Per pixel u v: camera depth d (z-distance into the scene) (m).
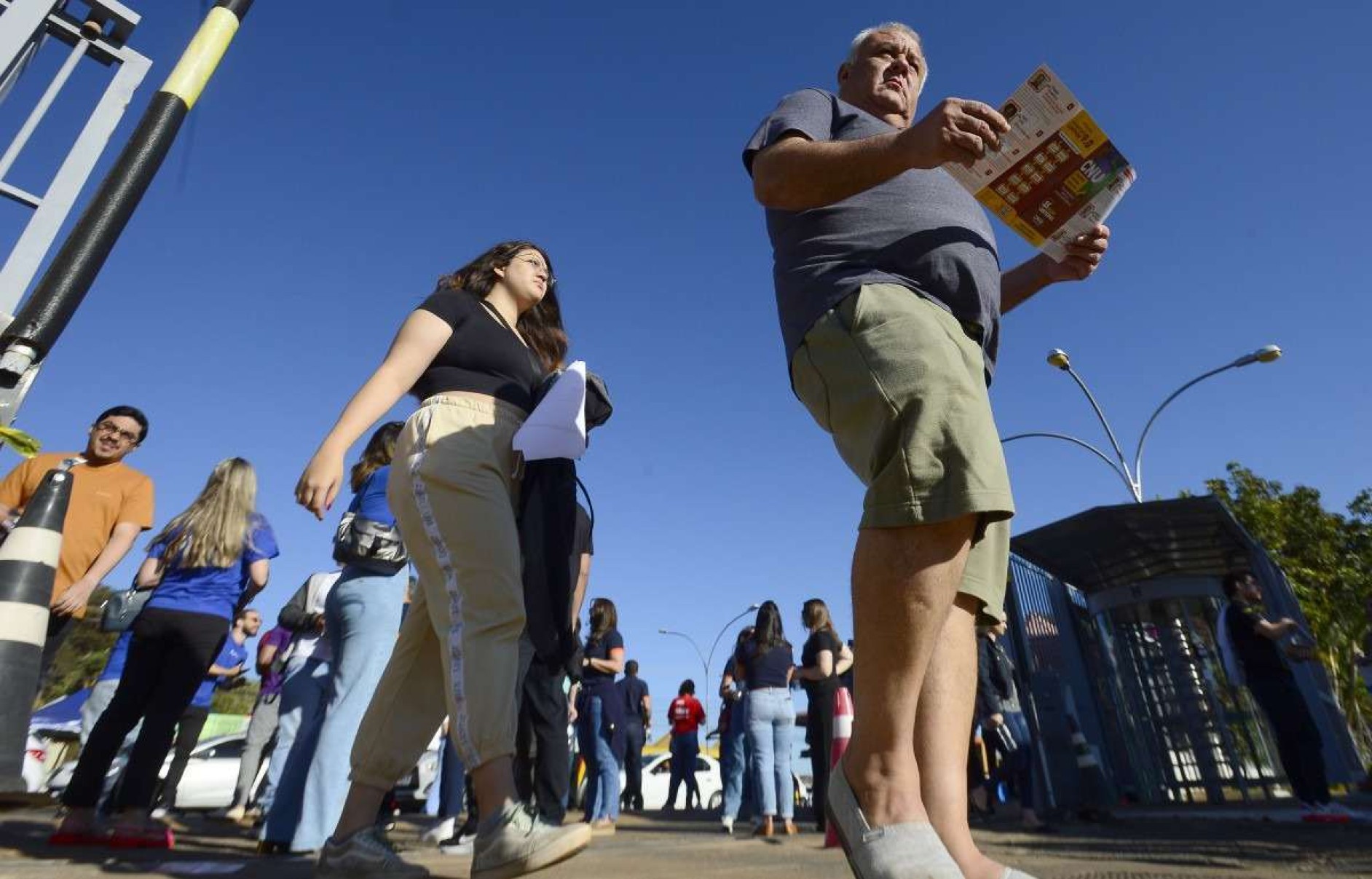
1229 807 7.66
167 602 3.41
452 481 2.10
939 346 1.32
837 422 1.42
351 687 3.38
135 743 3.28
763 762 5.96
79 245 2.83
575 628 3.54
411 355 2.23
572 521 2.27
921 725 1.51
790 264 1.59
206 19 3.25
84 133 3.33
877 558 1.28
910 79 2.05
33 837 3.31
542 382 2.58
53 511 2.88
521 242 2.79
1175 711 8.97
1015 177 1.54
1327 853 3.41
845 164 1.40
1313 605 19.81
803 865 2.98
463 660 1.97
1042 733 6.95
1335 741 8.57
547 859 1.83
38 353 2.75
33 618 2.74
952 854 1.39
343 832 2.10
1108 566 9.82
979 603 1.64
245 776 7.14
